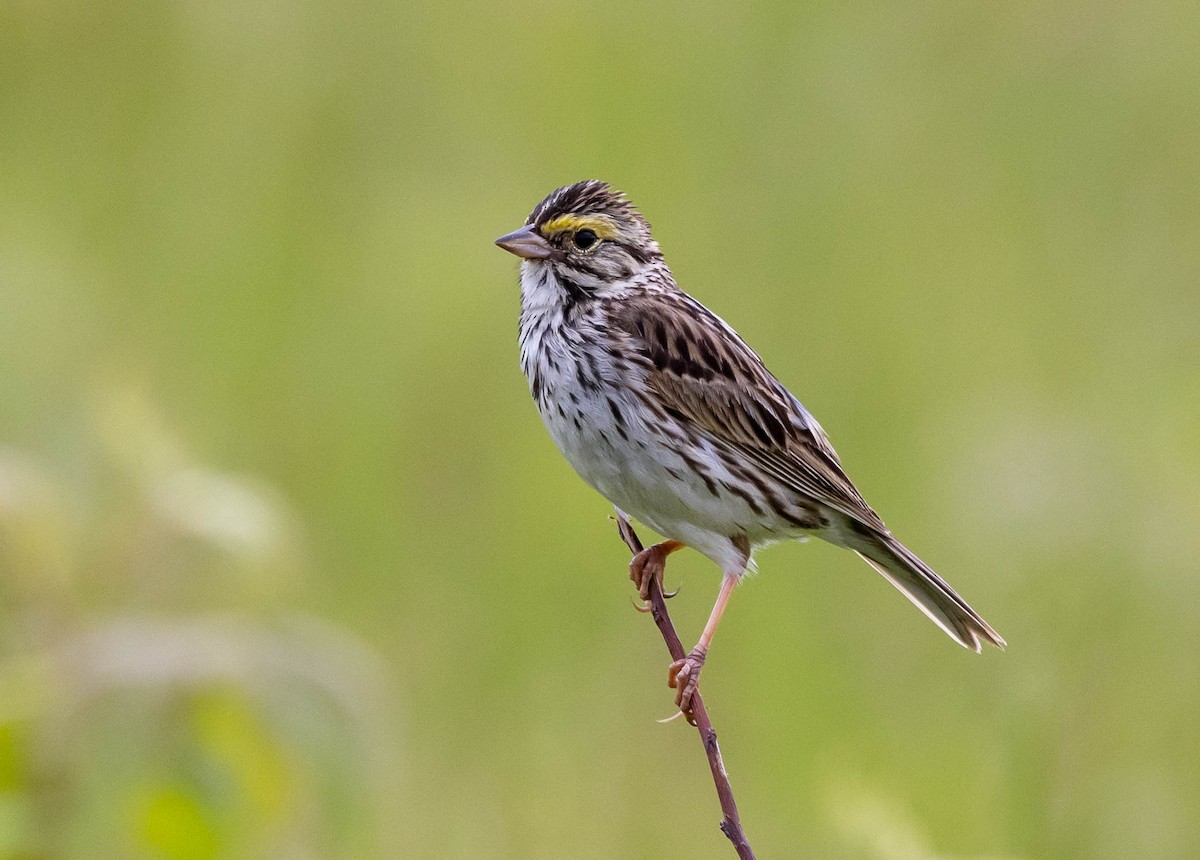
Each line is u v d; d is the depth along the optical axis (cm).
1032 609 1214
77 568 732
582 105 1516
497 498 1288
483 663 1200
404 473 1313
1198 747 1114
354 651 739
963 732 1097
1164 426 1337
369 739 695
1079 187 1520
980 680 1155
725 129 1498
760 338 1412
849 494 944
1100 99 1533
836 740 1123
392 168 1527
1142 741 1122
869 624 1206
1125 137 1530
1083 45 1570
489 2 1555
